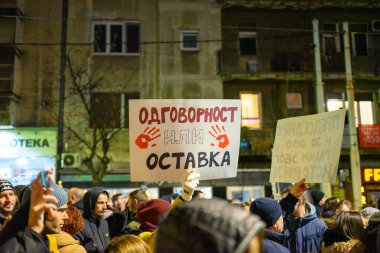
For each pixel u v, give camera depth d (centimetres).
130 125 471
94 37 2033
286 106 2080
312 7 2142
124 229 568
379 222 397
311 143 491
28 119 1922
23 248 242
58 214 293
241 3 2098
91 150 1783
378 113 2128
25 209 254
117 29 2056
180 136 470
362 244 382
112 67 2017
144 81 2033
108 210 700
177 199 365
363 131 2067
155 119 471
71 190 663
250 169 1989
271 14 2155
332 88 2122
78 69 1978
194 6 2106
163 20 2084
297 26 2159
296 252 486
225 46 2109
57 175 1717
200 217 117
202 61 2078
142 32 2067
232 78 2045
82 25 2028
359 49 2203
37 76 1953
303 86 2108
